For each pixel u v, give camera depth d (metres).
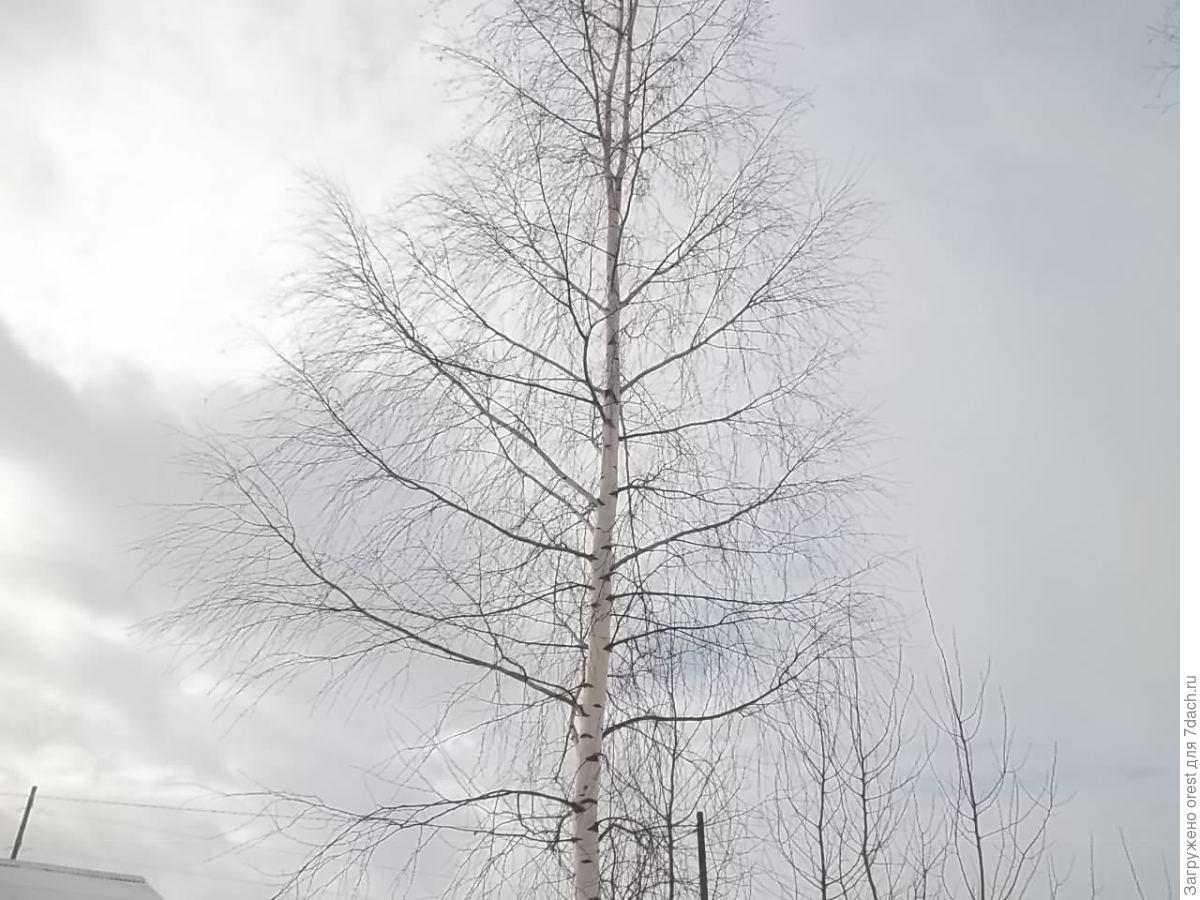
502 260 5.41
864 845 5.12
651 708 4.78
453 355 5.23
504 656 4.75
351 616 4.71
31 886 7.75
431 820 4.40
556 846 4.42
